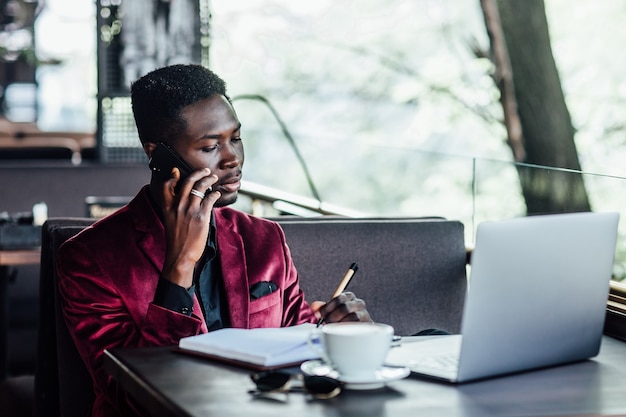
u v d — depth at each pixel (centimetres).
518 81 848
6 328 406
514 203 300
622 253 251
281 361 169
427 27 1158
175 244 203
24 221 412
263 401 148
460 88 1129
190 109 217
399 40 1175
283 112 1214
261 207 445
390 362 174
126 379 168
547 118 844
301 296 237
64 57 1202
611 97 1020
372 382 157
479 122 1115
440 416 142
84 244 213
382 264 279
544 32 840
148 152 225
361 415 142
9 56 1187
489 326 161
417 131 1161
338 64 1205
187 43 652
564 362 178
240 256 224
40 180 612
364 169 449
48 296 249
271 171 494
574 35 1041
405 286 282
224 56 1212
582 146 1012
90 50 1198
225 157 221
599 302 180
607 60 1028
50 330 249
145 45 646
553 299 170
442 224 290
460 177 340
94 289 210
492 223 156
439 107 1142
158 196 220
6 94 1252
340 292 206
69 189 617
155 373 165
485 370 163
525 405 150
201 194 207
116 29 642
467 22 1134
